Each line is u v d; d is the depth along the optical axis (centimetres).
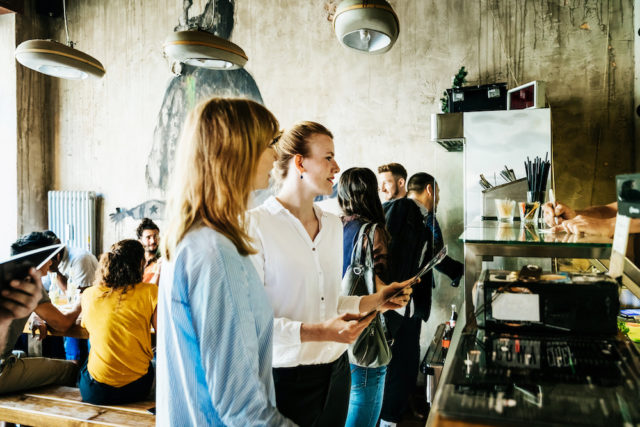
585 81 325
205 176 96
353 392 209
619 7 316
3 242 489
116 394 244
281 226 142
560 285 103
